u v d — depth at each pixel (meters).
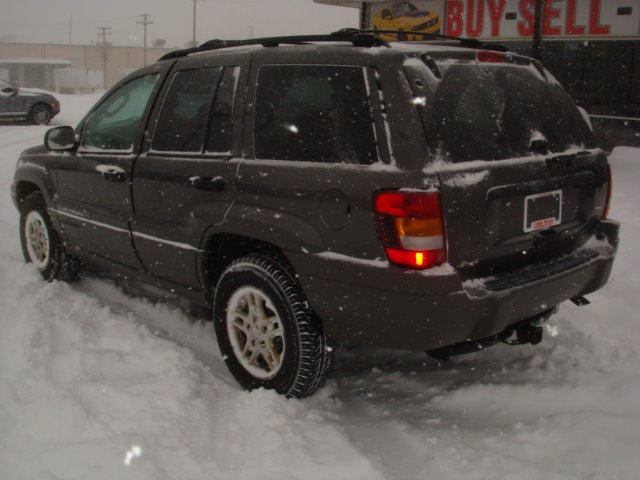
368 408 3.59
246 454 3.03
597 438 3.07
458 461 3.03
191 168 3.83
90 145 4.79
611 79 12.36
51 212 5.15
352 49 3.29
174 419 3.23
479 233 3.05
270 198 3.40
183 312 4.88
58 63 74.00
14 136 15.66
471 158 3.09
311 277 3.25
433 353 3.35
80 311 4.61
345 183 3.09
